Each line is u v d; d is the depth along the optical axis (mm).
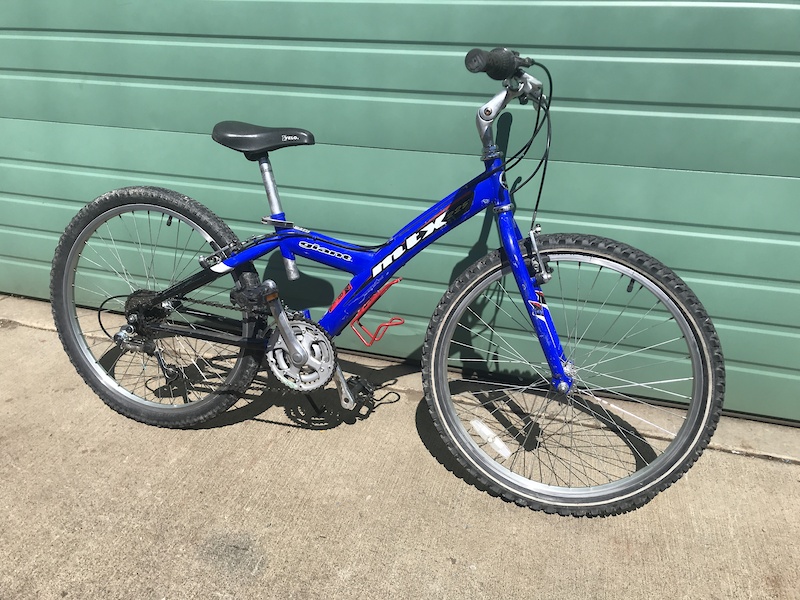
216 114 2420
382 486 2035
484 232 2320
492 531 1884
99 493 1968
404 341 2641
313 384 2031
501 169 1759
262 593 1674
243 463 2111
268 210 2543
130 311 2166
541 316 1820
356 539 1839
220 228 2068
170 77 2406
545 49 2016
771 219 2047
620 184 2131
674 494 2025
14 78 2590
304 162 2400
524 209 2256
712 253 2146
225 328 2178
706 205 2084
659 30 1904
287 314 1985
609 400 2490
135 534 1830
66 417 2303
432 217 1852
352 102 2254
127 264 2838
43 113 2625
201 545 1803
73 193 2764
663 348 2344
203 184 2572
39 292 3084
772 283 2135
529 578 1735
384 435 2262
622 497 1897
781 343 2211
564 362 1871
